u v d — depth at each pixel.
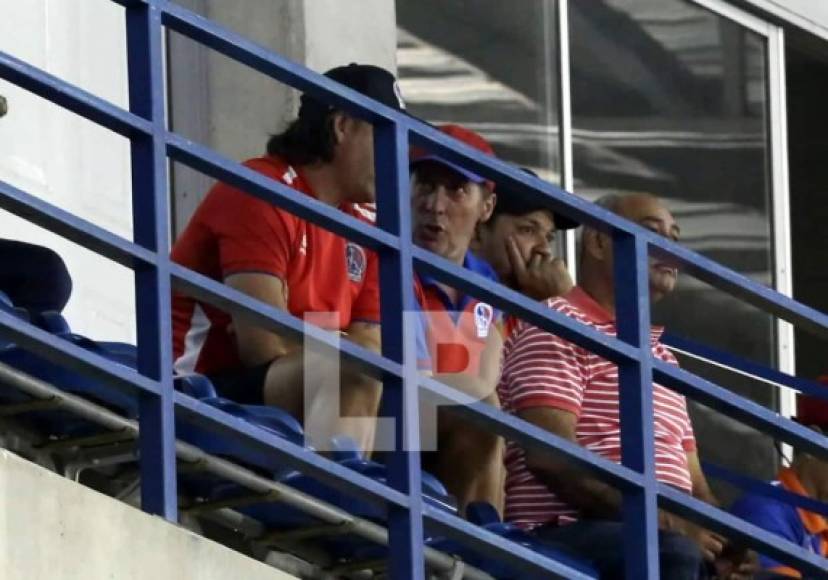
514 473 21.88
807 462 24.88
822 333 20.86
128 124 17.19
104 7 27.70
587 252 22.97
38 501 15.98
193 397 17.42
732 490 34.09
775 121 36.25
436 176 21.86
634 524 19.47
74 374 17.62
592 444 21.84
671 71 34.81
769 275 35.81
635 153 33.94
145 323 17.00
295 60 28.36
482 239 23.48
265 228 20.75
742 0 35.97
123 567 16.39
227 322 20.69
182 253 21.02
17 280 19.09
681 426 23.20
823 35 37.34
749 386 35.28
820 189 38.62
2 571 15.66
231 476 18.00
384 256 18.59
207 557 16.97
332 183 21.38
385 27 29.55
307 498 18.48
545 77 32.78
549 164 32.62
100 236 16.78
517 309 19.12
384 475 18.59
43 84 16.78
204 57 28.52
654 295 23.81
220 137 28.33
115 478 18.75
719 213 35.19
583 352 21.97
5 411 17.52
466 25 31.75
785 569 24.14
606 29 33.88
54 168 26.47
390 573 18.03
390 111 18.75
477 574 19.56
